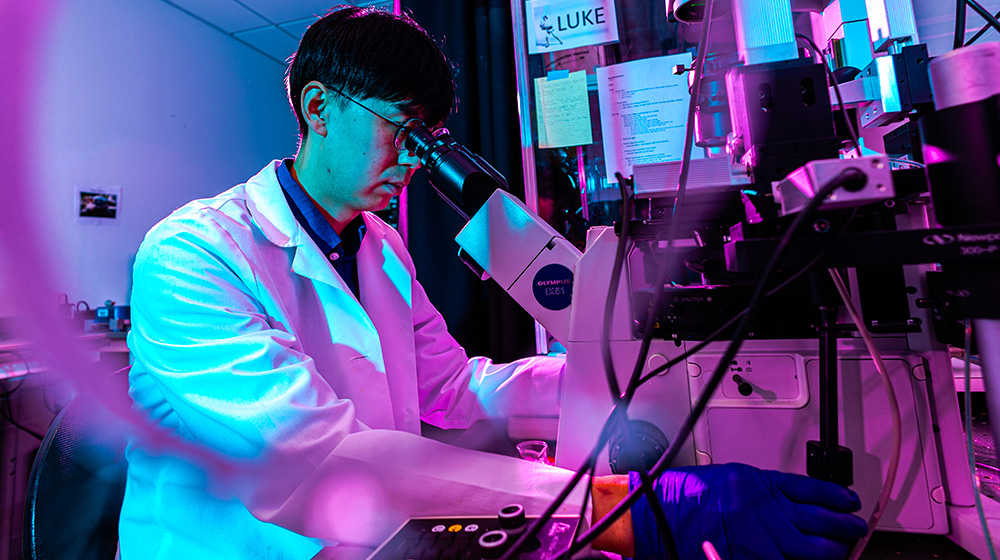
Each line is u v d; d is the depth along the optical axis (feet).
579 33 5.00
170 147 10.17
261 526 2.52
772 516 1.45
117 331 8.41
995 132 1.20
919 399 1.82
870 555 1.72
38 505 2.41
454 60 5.42
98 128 8.94
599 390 2.09
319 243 3.20
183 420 2.13
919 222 1.95
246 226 2.88
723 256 2.13
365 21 2.69
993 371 1.24
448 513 1.70
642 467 1.87
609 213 5.02
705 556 1.43
